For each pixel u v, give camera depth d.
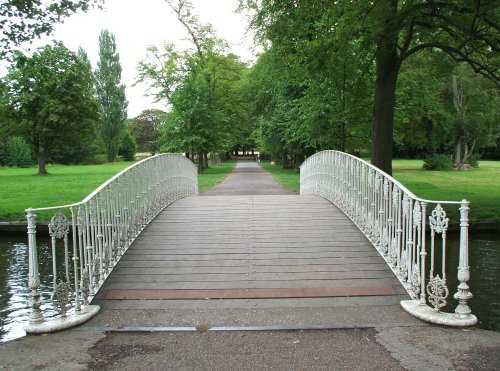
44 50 31.98
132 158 76.06
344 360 3.79
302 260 6.50
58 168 46.62
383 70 12.16
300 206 9.73
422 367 3.64
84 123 36.19
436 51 14.98
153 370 3.65
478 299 6.46
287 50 13.47
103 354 3.95
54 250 4.54
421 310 4.77
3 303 6.66
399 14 10.46
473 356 3.83
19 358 3.87
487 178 26.11
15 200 16.25
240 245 7.14
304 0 11.09
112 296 5.41
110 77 64.56
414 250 5.31
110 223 6.25
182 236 7.61
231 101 40.53
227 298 5.34
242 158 95.00
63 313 4.61
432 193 17.27
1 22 11.09
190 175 14.93
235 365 3.72
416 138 34.88
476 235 11.64
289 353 3.94
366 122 17.22
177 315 4.88
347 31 10.83
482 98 27.83
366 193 7.63
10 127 33.44
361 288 5.57
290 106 26.09
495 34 11.56
